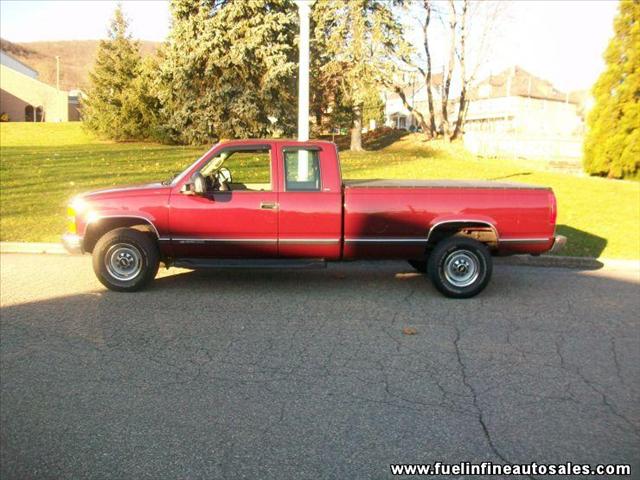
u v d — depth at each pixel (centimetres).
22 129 4034
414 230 743
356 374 501
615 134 1944
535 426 413
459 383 486
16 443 380
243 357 536
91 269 888
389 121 7194
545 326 646
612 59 1947
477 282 754
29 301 707
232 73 2656
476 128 5531
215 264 749
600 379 499
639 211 1393
